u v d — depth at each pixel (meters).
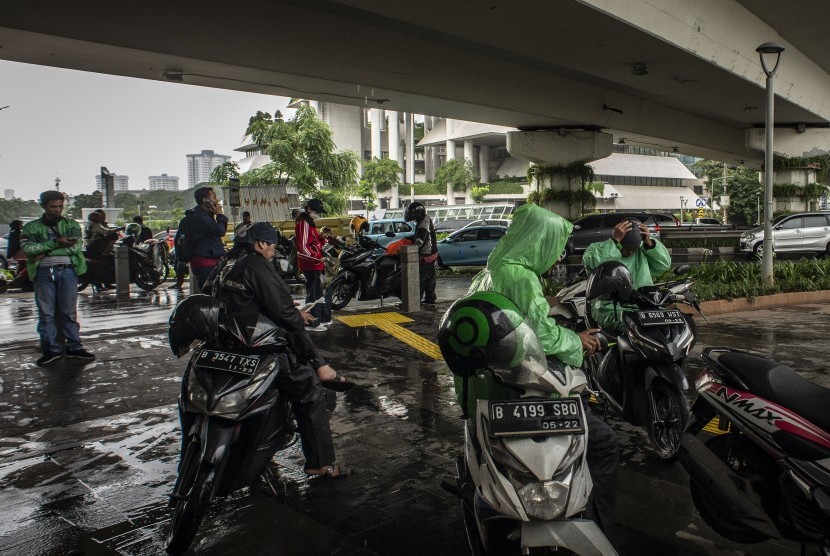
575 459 2.72
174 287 16.44
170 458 4.83
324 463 4.22
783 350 8.31
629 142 37.84
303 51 16.34
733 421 3.36
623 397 4.83
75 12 12.94
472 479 2.93
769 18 19.58
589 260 5.36
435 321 10.01
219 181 45.22
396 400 6.18
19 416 5.78
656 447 4.69
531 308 3.00
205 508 3.33
